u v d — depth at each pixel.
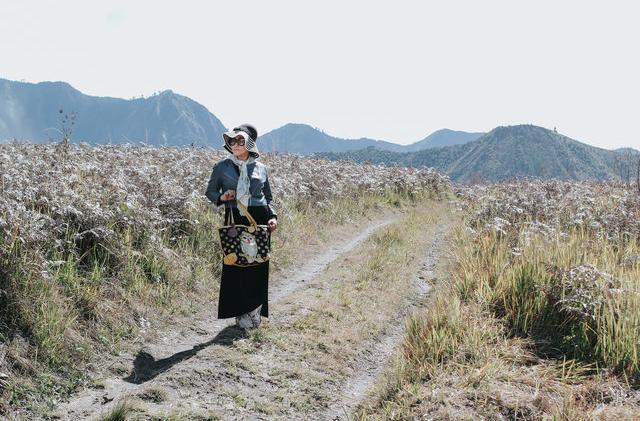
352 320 6.50
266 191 5.87
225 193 5.56
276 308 6.65
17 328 4.50
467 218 13.86
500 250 8.00
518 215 12.41
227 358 4.99
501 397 4.23
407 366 4.96
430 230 14.32
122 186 7.89
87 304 5.35
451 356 5.05
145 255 6.86
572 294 5.80
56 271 5.53
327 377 5.00
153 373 4.76
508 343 5.36
